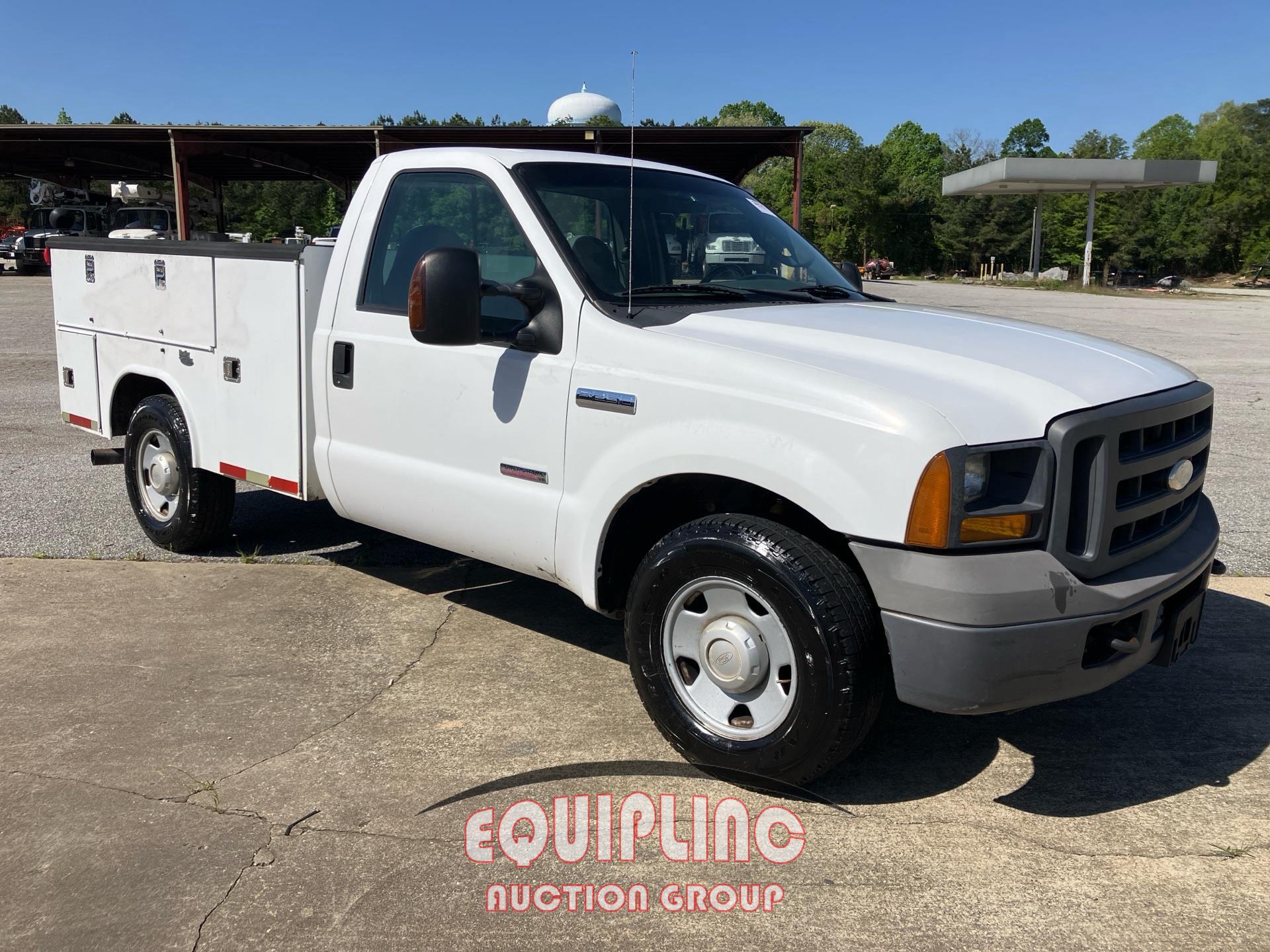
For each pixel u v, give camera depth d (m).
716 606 3.32
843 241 76.25
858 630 3.00
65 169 35.59
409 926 2.64
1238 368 15.20
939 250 74.69
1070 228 70.19
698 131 21.94
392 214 4.39
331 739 3.64
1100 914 2.71
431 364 4.09
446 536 4.19
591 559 3.62
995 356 3.30
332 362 4.50
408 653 4.44
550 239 3.77
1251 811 3.23
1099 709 3.96
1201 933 2.63
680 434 3.29
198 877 2.83
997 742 3.70
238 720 3.78
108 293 5.87
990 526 2.85
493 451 3.92
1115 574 3.07
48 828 3.06
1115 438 2.98
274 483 4.89
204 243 5.11
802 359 3.19
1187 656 4.47
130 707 3.87
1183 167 46.09
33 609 4.88
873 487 2.90
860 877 2.87
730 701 3.34
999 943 2.59
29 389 11.62
